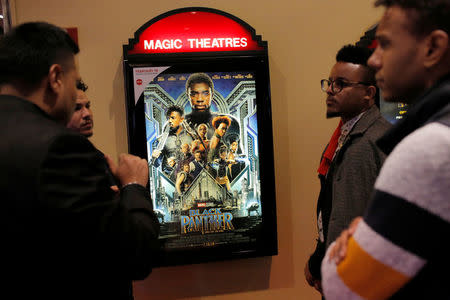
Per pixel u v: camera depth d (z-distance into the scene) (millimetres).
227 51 2203
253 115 2271
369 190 1470
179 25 2188
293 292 2447
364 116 1588
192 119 2229
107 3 2217
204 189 2244
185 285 2357
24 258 847
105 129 2250
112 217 911
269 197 2264
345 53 1697
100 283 961
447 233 629
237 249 2264
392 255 646
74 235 852
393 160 669
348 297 700
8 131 871
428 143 630
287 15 2354
